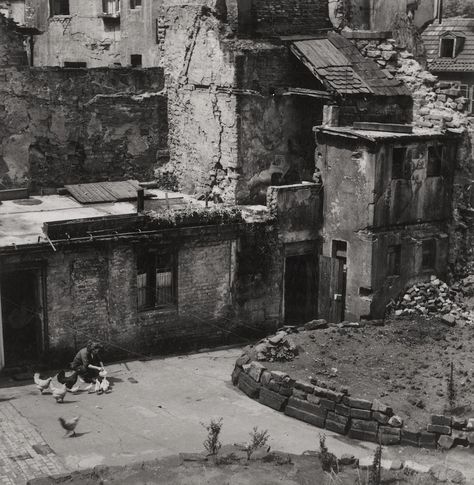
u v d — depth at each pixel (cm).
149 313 2394
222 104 2656
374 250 2480
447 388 1988
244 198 2695
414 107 2678
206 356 2427
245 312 2566
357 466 1600
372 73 2691
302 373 2070
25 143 2652
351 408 1911
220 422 1919
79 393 2084
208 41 2673
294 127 2758
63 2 3662
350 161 2494
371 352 2195
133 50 3428
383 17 2914
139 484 1480
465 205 2688
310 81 2756
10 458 1697
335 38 2764
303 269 2695
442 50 4366
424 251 2625
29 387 2116
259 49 2633
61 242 2195
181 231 2386
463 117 2622
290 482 1501
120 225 2294
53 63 3694
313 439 1881
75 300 2262
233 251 2506
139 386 2153
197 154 2794
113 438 1819
